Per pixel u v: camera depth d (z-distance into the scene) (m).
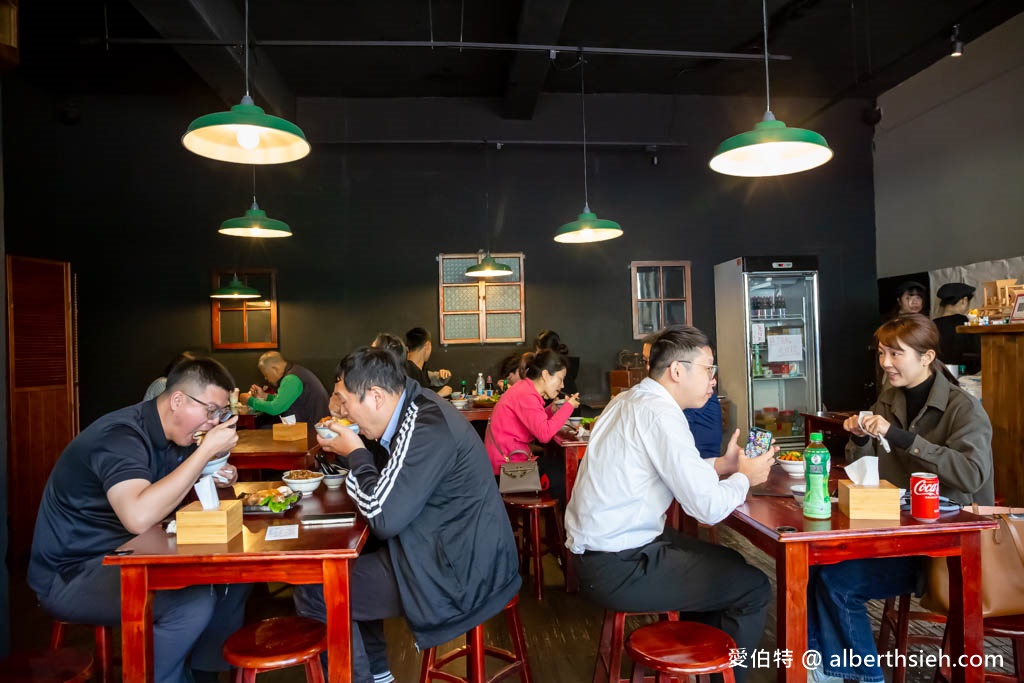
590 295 6.70
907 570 2.18
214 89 5.22
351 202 6.53
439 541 1.96
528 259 6.66
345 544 1.79
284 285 6.47
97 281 6.29
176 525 1.84
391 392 2.09
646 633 1.89
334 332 6.51
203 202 6.40
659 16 4.99
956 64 5.78
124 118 6.33
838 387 6.88
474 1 4.70
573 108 6.61
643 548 2.06
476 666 2.01
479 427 6.12
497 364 6.63
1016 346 3.42
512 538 2.16
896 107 6.61
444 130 6.51
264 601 3.48
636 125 6.70
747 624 2.02
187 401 2.02
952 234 5.90
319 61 5.64
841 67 6.08
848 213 6.94
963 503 2.31
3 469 2.29
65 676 1.73
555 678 2.61
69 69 5.85
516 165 6.65
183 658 1.97
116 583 1.90
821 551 1.83
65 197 6.25
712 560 2.02
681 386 2.17
